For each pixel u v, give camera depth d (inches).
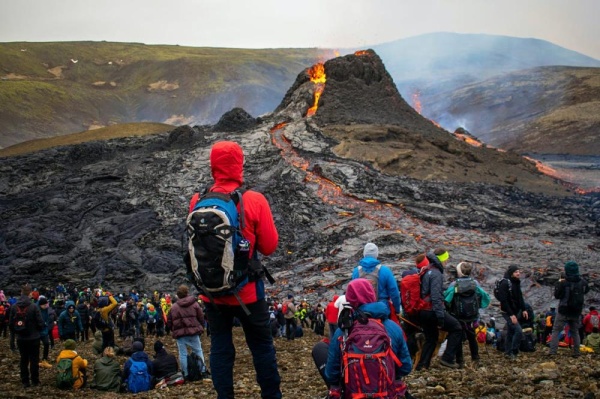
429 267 454.6
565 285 564.7
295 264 2164.1
